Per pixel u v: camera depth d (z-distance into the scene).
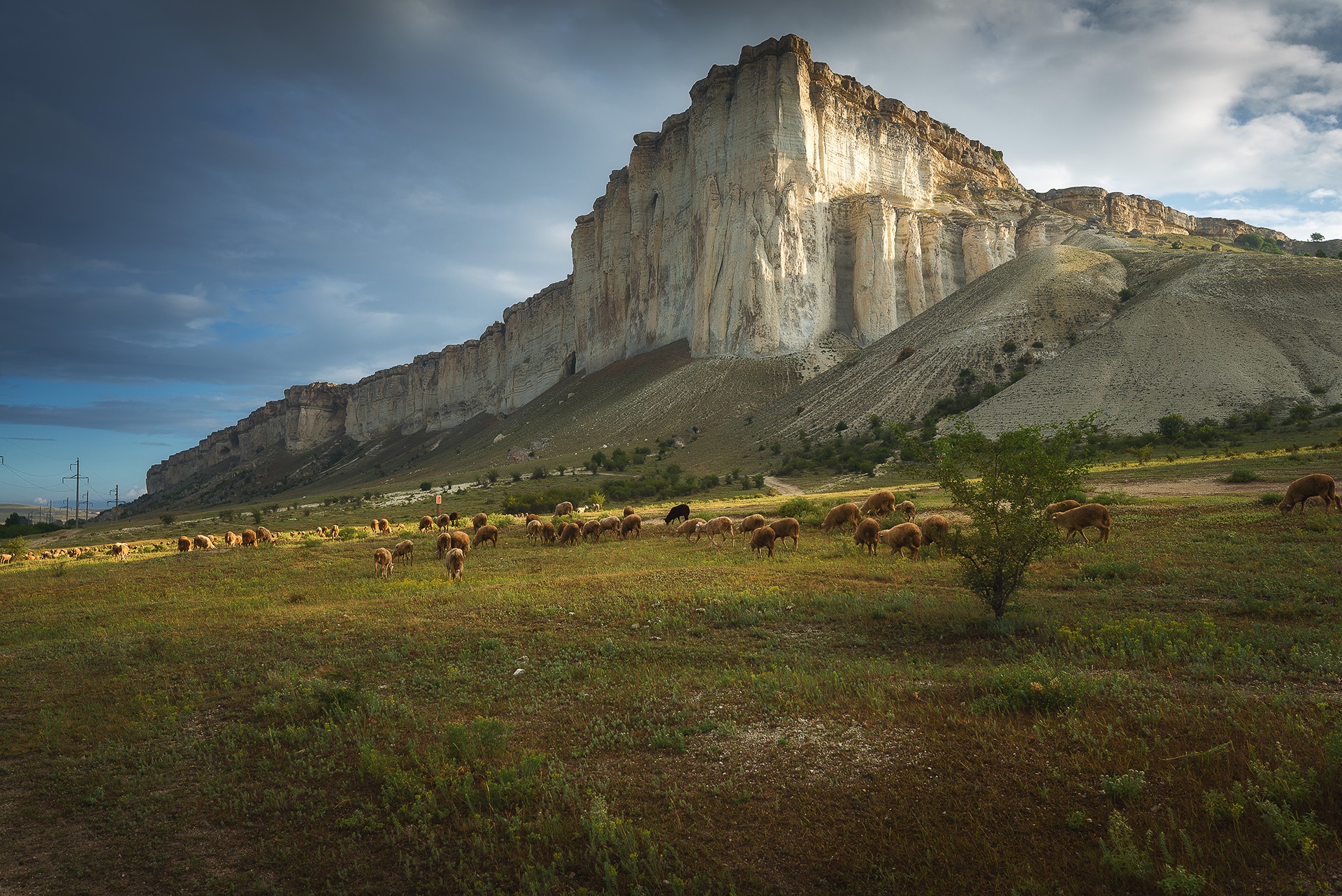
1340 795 4.50
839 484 64.25
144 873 5.59
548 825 5.34
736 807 5.42
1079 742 5.66
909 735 6.19
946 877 4.39
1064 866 4.35
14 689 10.52
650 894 4.58
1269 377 65.06
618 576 16.39
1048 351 87.69
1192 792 4.81
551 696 8.55
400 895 4.99
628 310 165.50
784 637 10.52
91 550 42.59
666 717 7.37
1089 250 115.00
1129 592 11.54
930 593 12.78
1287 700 6.13
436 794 6.15
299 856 5.60
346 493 124.06
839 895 4.38
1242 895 3.90
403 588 17.84
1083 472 10.56
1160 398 67.38
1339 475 30.27
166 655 11.78
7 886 5.50
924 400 87.50
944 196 169.75
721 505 47.88
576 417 139.50
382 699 8.94
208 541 35.19
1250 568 12.28
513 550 25.30
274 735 7.89
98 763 7.64
